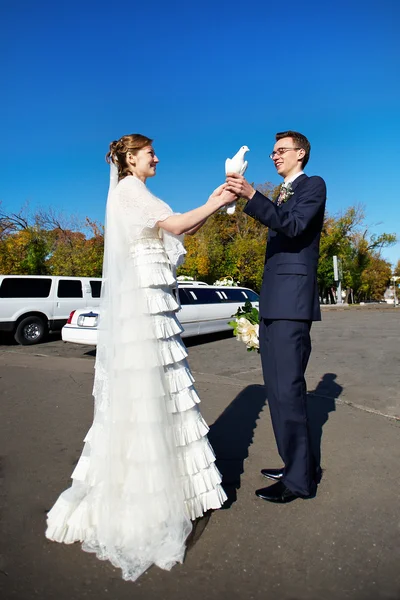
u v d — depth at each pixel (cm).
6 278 1114
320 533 248
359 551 231
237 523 259
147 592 201
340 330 1370
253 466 345
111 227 247
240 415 481
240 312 333
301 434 286
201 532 248
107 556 224
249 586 205
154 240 246
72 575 212
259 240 3362
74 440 407
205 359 895
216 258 3250
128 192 244
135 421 230
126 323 238
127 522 223
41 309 1145
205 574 213
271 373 291
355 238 3888
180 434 244
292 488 284
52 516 246
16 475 329
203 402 536
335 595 199
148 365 232
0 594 199
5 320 1102
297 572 215
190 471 246
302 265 282
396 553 229
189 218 234
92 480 240
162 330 240
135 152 256
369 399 546
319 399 541
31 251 2345
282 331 283
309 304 281
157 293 242
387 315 2120
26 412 499
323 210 286
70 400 553
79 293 1213
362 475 326
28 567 218
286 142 298
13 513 271
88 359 900
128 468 229
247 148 246
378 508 277
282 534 248
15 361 866
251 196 250
